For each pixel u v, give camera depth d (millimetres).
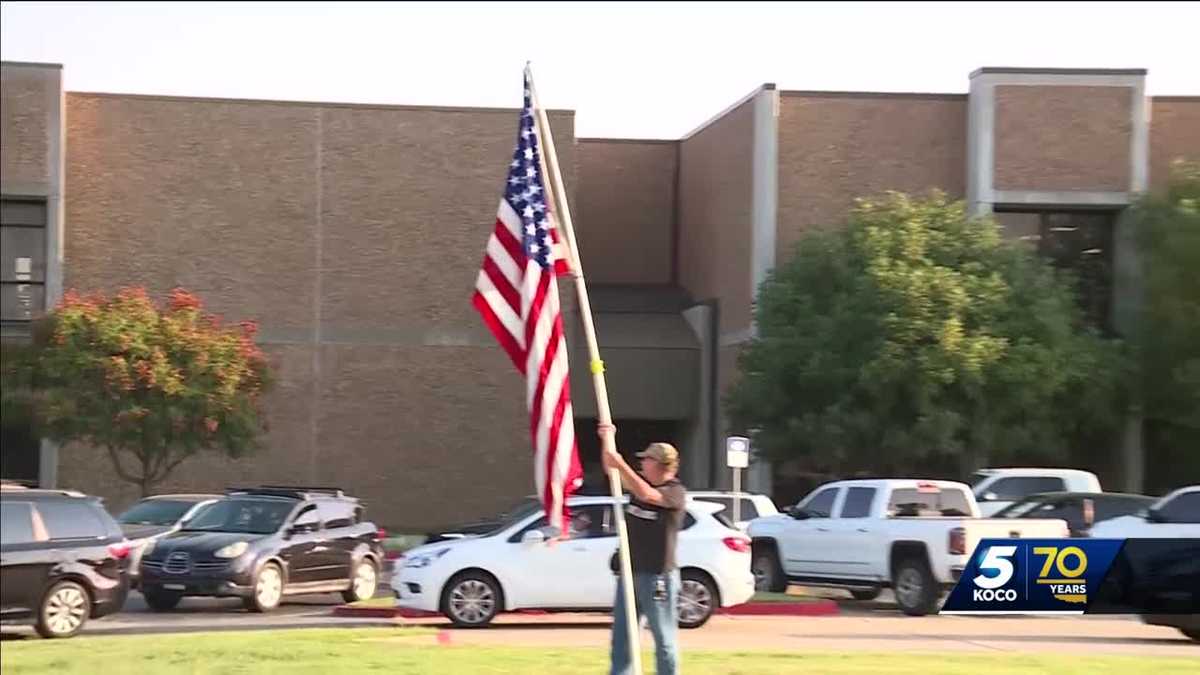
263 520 22953
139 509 25828
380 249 42156
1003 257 34719
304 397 41562
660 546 10219
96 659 13477
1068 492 26359
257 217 41625
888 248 34562
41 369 33688
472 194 42562
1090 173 37625
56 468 39594
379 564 24641
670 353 44844
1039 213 38469
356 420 41750
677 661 10312
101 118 40938
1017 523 21297
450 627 18984
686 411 44844
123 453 39906
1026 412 33812
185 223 41281
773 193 39500
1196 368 32625
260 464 41094
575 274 10414
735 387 36781
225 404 34281
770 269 38031
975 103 38594
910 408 33438
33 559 16734
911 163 39750
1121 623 20453
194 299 35812
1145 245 35094
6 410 34500
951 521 21781
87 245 40719
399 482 41844
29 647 14742
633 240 50688
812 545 24062
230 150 41625
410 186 42344
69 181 40688
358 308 41938
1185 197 34500
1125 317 36031
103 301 34844
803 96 39781
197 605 23734
